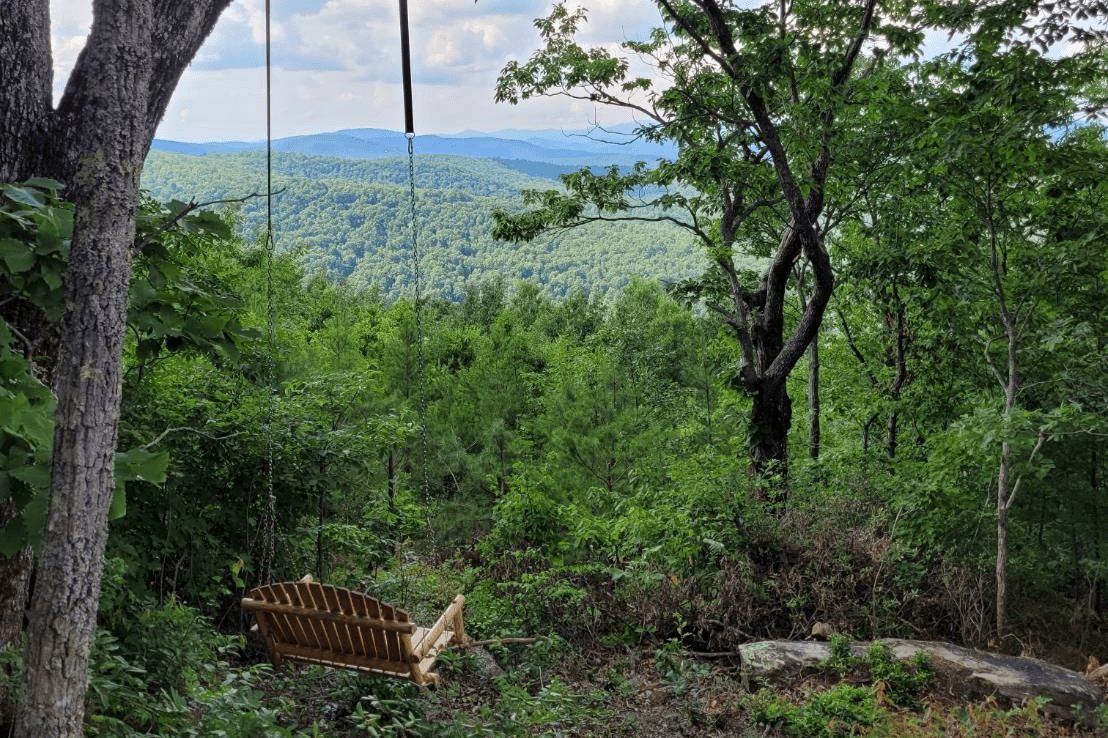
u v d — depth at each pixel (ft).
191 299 18.17
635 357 88.63
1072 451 36.94
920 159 36.17
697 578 34.50
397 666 21.26
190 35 19.11
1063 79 31.65
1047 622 36.70
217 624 27.25
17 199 14.12
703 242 51.16
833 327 63.31
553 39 48.34
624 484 47.55
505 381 57.67
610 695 27.91
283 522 29.04
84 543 11.98
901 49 38.11
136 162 12.50
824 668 29.07
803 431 75.87
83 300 11.98
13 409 12.25
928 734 24.64
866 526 37.40
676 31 45.70
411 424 35.83
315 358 42.91
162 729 16.79
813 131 40.06
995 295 37.76
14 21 17.08
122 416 24.56
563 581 34.04
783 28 43.04
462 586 36.50
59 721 11.84
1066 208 36.42
